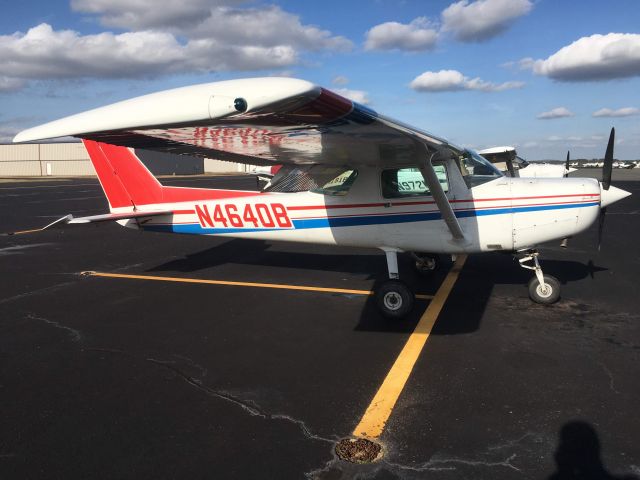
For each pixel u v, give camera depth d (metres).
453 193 5.04
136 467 2.45
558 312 4.90
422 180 5.07
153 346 4.12
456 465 2.42
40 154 65.81
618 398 3.10
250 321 4.77
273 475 2.36
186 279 6.56
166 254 8.46
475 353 3.88
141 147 3.96
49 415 2.98
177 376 3.53
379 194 5.20
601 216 5.71
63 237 10.48
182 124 2.43
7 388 3.34
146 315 4.99
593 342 4.07
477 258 7.65
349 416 2.93
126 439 2.71
